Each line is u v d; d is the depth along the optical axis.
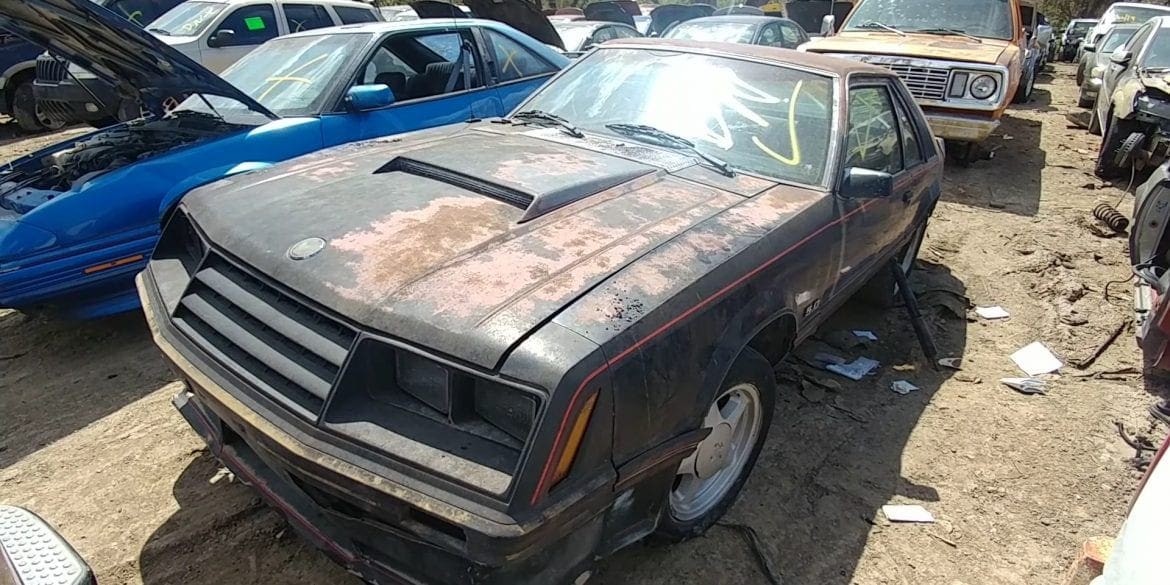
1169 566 1.47
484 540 1.58
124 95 4.48
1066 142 9.63
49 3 3.33
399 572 1.81
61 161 4.20
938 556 2.66
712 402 2.17
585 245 2.16
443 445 1.71
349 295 1.88
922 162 4.14
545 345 1.71
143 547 2.48
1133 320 4.59
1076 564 2.25
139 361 3.71
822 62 3.47
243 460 2.16
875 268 3.75
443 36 5.27
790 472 3.06
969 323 4.56
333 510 1.84
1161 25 8.31
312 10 8.55
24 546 1.49
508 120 3.54
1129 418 3.60
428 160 2.74
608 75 3.63
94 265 3.59
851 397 3.67
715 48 3.61
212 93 4.20
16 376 3.55
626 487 1.88
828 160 3.04
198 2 8.23
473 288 1.88
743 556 2.60
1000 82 6.79
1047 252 5.57
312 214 2.29
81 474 2.82
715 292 2.18
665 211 2.49
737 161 3.04
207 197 2.59
